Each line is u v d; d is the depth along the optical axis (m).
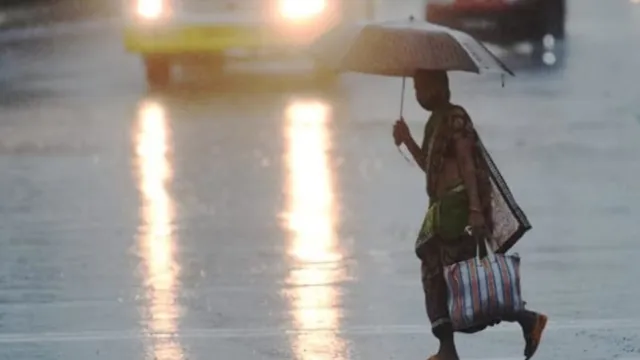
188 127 43.56
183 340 20.12
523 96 50.62
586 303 22.09
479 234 16.50
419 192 32.47
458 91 52.62
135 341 20.09
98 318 21.52
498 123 43.38
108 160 37.34
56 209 30.69
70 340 20.19
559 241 26.91
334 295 22.86
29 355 19.41
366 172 35.12
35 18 101.25
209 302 22.47
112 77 60.28
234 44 54.31
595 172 34.66
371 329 20.62
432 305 16.98
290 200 31.52
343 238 27.48
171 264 25.31
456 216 16.83
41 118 46.47
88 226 28.83
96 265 25.28
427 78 17.19
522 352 19.22
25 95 53.44
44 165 36.69
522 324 16.53
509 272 16.36
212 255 26.02
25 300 22.69
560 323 20.84
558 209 30.08
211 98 51.53
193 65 58.59
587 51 69.06
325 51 17.52
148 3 54.84
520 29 69.50
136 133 42.44
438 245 16.97
